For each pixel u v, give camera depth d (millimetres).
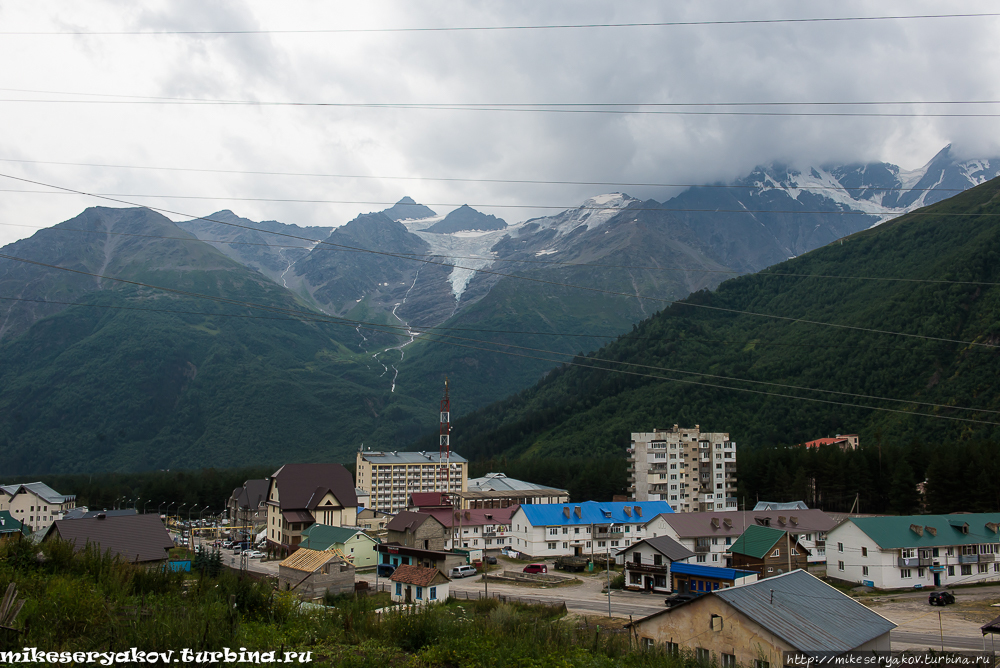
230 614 29875
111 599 33031
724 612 38312
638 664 34156
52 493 177375
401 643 33688
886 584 84938
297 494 134125
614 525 124688
